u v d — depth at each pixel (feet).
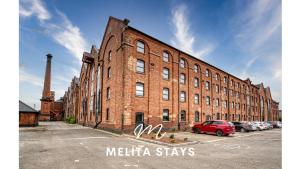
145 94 64.28
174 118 73.00
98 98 83.92
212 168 21.54
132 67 61.93
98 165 22.08
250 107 142.61
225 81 115.03
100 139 44.57
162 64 72.02
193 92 85.51
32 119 94.94
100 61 84.53
